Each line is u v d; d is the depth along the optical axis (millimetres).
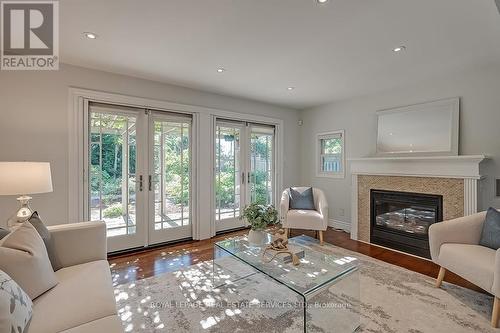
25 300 1133
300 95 4137
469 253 2016
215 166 4066
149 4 1787
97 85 3035
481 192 2844
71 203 2887
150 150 3488
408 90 3594
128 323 1811
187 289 2303
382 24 2039
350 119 4344
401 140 3625
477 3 1747
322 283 1701
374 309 1961
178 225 3750
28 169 1962
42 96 2732
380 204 3658
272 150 4906
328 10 1858
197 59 2740
